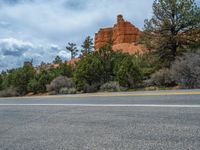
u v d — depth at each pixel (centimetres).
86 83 2577
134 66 2383
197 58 1903
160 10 2662
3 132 554
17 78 3338
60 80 2802
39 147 418
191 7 2602
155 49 2738
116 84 2416
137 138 421
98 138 441
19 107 997
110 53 2856
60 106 920
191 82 1853
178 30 2672
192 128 454
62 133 499
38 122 635
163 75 2281
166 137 412
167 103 763
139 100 903
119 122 552
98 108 788
